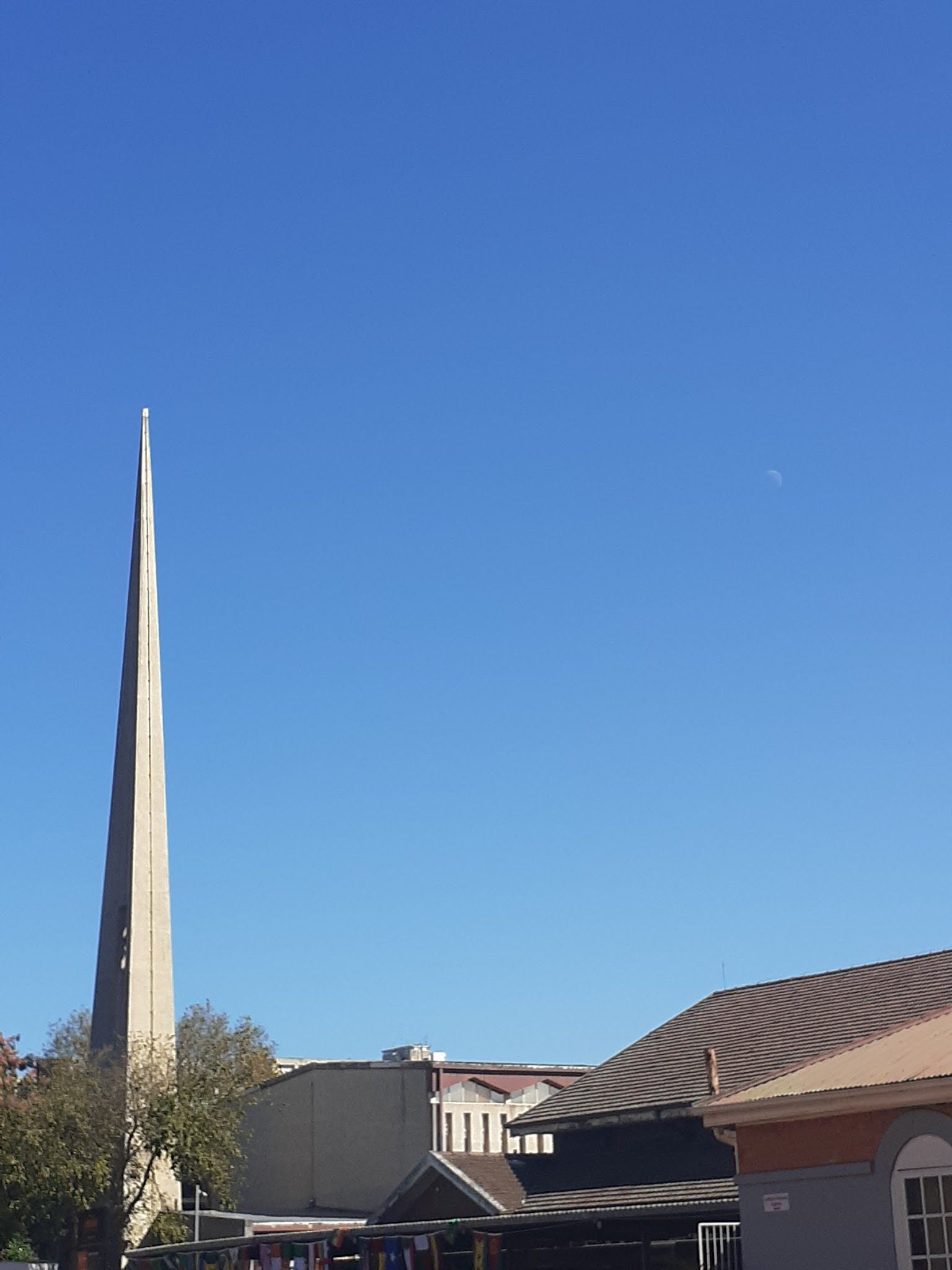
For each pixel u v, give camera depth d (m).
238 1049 48.94
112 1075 47.28
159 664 69.81
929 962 33.78
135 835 66.38
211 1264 38.59
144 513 71.44
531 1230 31.02
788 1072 23.86
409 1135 49.28
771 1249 22.20
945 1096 20.22
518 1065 50.56
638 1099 33.56
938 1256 20.20
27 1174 43.72
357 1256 34.75
